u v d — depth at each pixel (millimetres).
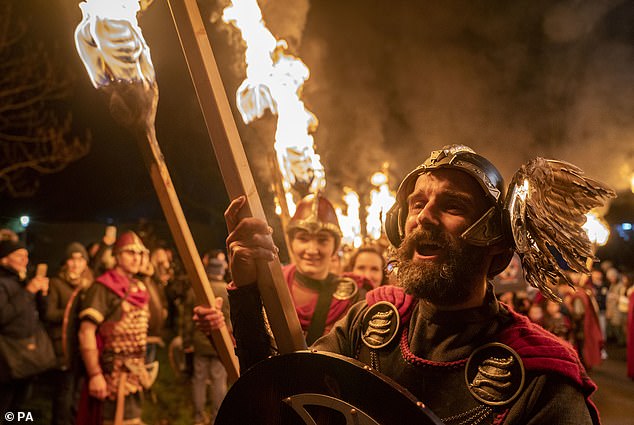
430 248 1501
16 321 5480
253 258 1639
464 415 1408
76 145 13234
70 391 6305
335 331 1734
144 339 4840
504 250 1510
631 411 8344
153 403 7559
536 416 1351
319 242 3566
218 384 6723
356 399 1358
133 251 4840
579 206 1526
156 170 1963
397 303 1646
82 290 4875
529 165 1500
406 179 1585
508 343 1436
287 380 1459
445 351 1490
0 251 5594
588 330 11258
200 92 1638
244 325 1676
